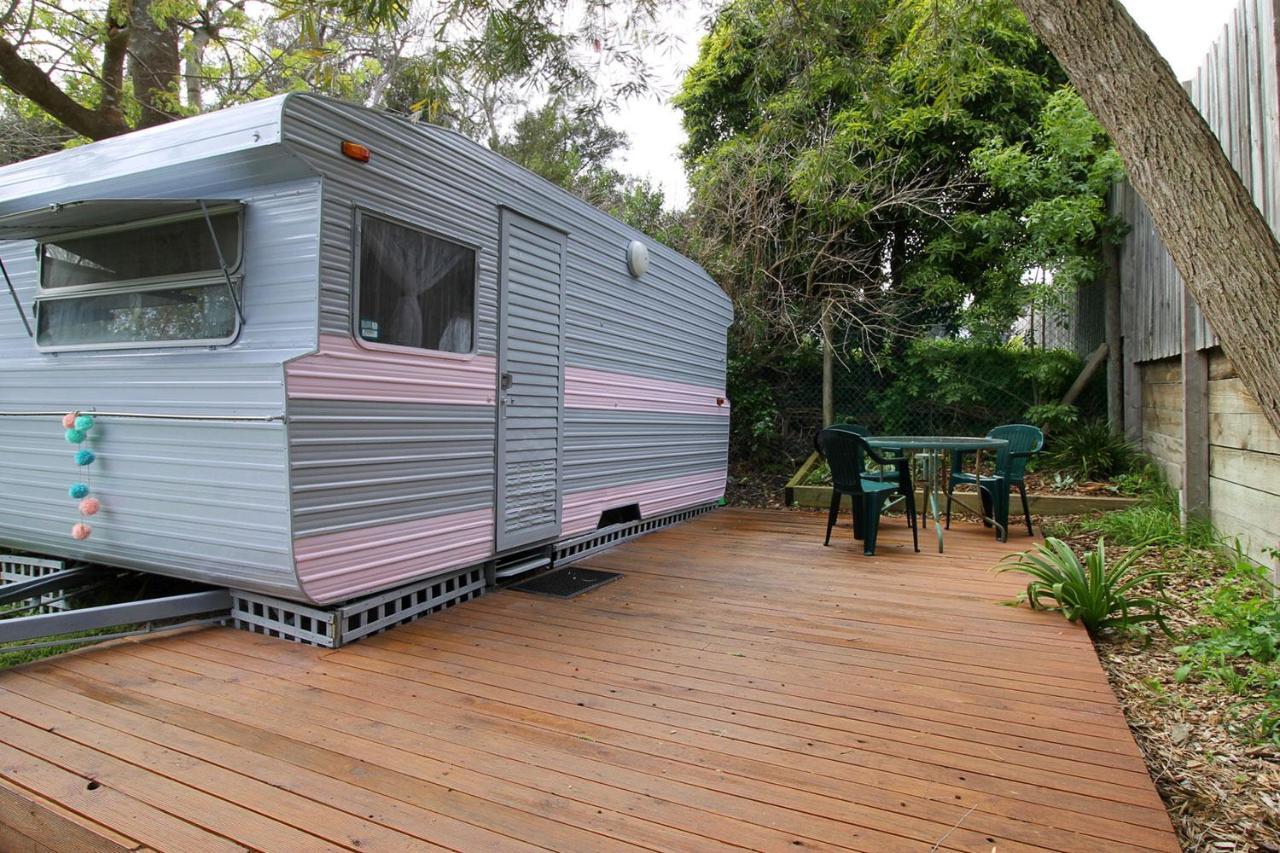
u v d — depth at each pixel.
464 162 3.82
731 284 8.30
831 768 2.16
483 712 2.54
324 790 2.01
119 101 6.17
